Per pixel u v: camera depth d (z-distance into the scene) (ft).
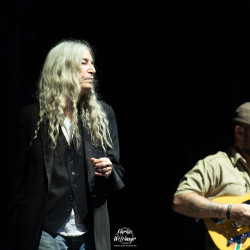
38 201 21.54
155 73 64.54
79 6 61.11
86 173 22.54
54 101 22.79
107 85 64.90
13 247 21.80
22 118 22.80
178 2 62.08
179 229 64.54
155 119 65.82
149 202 65.87
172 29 62.90
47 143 22.20
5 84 57.06
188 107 60.54
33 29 59.21
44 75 23.56
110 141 23.79
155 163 66.33
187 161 61.21
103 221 22.52
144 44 63.72
